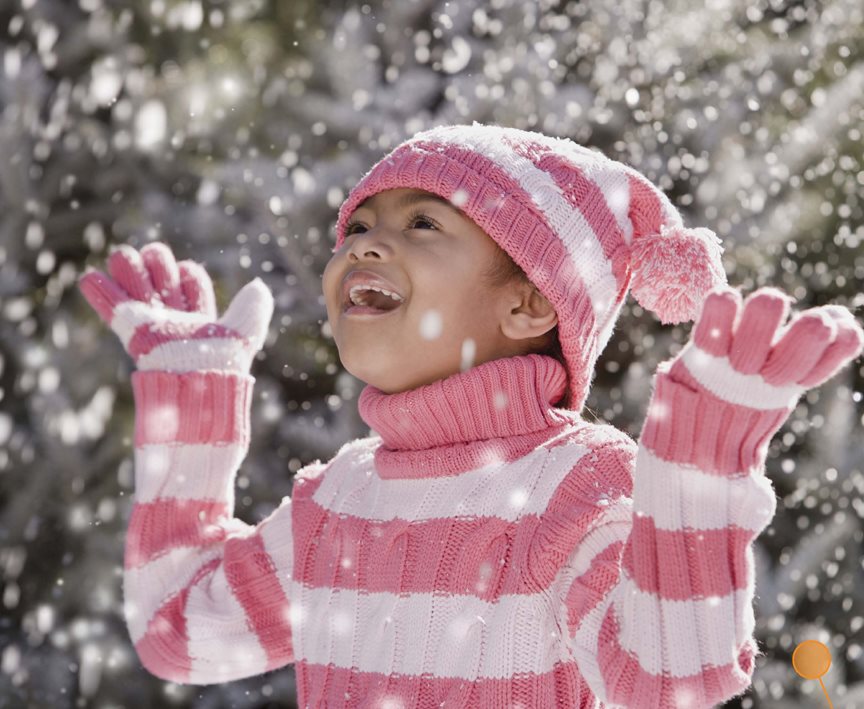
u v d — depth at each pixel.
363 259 2.07
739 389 1.58
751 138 4.16
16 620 4.04
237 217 4.16
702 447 1.61
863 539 3.88
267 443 3.90
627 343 3.92
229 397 2.30
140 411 2.27
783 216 3.82
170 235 4.14
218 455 2.29
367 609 2.02
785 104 4.20
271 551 2.24
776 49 4.12
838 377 3.76
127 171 4.41
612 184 2.20
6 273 4.15
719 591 1.61
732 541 1.62
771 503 1.64
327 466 2.28
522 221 2.07
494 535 1.92
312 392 4.16
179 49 4.59
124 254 2.42
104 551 3.87
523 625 1.86
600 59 4.15
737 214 3.86
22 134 4.12
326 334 3.89
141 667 3.81
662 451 1.63
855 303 3.39
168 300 2.42
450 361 2.07
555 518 1.88
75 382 3.99
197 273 2.48
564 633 1.85
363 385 3.81
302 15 4.64
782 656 3.58
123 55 4.35
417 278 2.04
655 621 1.63
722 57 4.23
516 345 2.14
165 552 2.25
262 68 4.36
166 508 2.26
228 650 2.21
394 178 2.13
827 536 3.55
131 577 2.25
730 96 4.09
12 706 3.67
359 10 4.55
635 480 1.67
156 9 4.29
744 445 1.62
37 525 4.02
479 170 2.11
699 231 2.12
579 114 3.80
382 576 2.01
